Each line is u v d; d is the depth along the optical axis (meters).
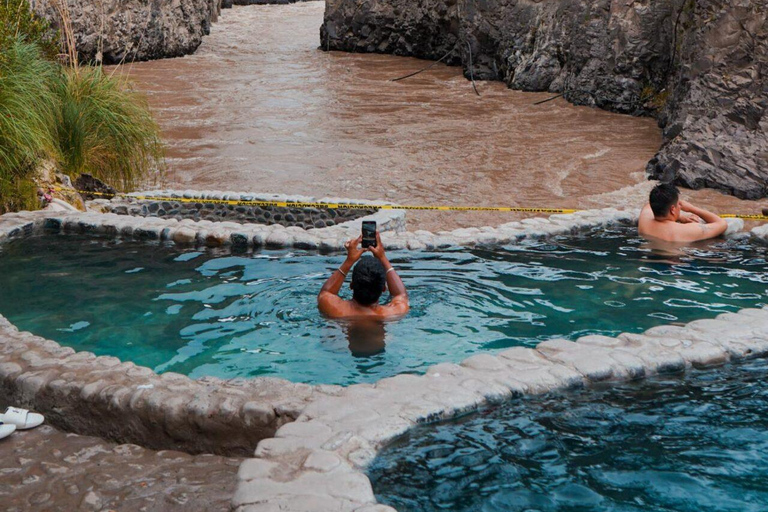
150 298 6.16
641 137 15.52
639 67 17.53
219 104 18.81
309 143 15.05
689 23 15.86
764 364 4.62
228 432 4.14
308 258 7.16
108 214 8.09
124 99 10.69
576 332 5.46
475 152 14.38
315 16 36.19
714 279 6.60
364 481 3.19
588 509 3.27
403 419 3.73
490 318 5.72
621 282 6.50
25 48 9.51
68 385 4.49
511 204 11.20
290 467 3.29
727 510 3.29
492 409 3.99
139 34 24.75
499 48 21.95
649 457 3.65
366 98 19.88
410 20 26.11
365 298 5.69
